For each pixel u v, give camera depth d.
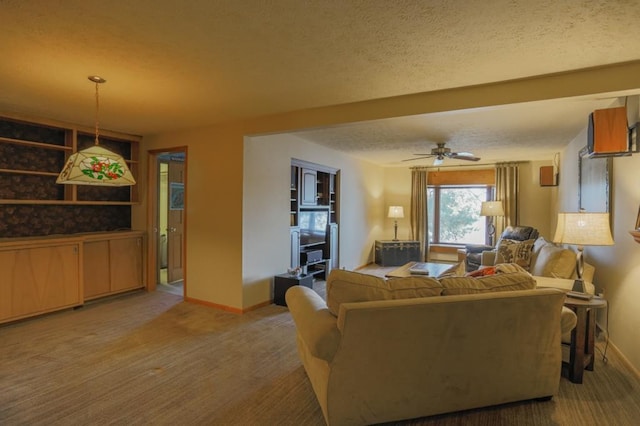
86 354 3.06
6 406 2.29
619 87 2.46
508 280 2.27
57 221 4.52
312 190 5.71
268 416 2.21
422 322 2.02
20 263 3.74
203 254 4.54
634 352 2.74
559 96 2.62
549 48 2.18
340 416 2.00
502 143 5.46
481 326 2.11
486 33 2.00
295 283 4.49
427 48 2.21
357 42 2.14
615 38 2.04
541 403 2.34
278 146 4.82
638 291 2.69
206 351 3.15
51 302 3.99
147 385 2.56
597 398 2.39
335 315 2.10
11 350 3.13
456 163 7.66
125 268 4.88
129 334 3.54
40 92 3.12
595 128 2.78
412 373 2.06
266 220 4.61
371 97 3.21
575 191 4.93
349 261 6.96
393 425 2.11
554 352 2.29
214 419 2.17
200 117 4.02
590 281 3.34
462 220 8.06
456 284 2.18
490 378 2.19
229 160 4.30
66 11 1.81
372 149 6.14
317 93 3.11
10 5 1.75
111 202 4.79
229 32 2.03
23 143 3.90
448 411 2.17
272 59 2.40
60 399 2.37
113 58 2.39
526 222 7.25
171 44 2.19
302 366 2.88
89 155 2.79
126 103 3.44
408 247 7.80
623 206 2.99
